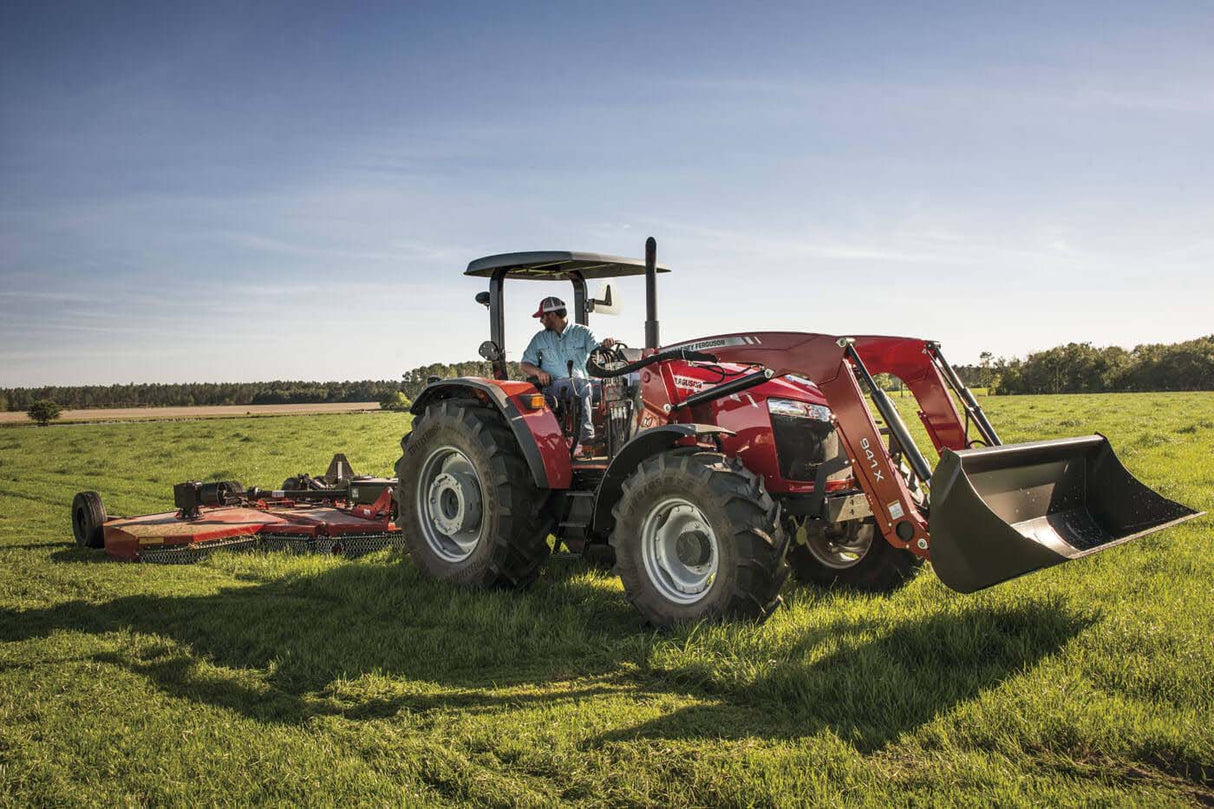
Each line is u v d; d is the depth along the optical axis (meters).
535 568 5.51
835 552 5.56
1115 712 3.04
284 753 2.96
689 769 2.78
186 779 2.78
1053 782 2.61
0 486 13.16
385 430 28.20
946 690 3.32
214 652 4.21
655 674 3.81
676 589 4.54
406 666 3.94
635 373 5.58
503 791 2.66
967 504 3.56
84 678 3.80
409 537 5.91
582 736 3.07
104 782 2.78
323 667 3.89
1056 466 4.54
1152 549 5.82
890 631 4.07
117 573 6.19
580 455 5.82
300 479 8.56
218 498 7.62
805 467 4.90
